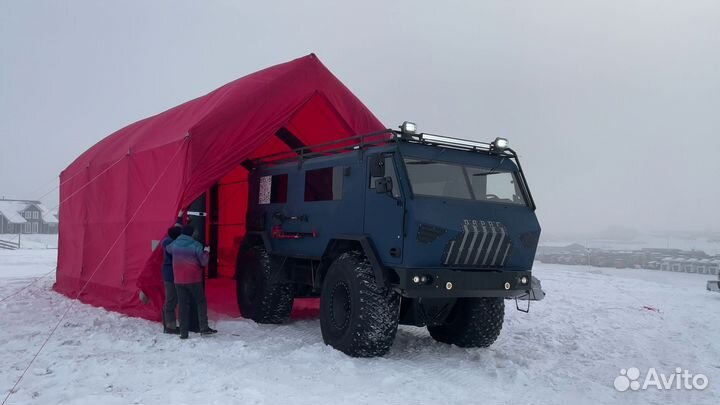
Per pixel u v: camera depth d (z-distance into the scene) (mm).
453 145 7535
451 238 6656
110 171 11039
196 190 8812
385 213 6918
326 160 8328
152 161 9648
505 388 5930
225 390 5461
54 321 9117
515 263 7242
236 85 9695
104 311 9969
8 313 9906
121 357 6758
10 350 7094
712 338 9258
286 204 9219
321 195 8344
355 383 5859
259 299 9289
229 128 9148
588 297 14188
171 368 6234
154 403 5047
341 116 10766
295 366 6457
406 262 6508
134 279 9453
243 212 12062
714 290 16125
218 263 12883
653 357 7750
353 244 7613
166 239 8242
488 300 7715
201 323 8117
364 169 7445
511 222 7230
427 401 5336
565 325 10078
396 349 7645
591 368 7066
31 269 21922
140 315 9305
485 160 7609
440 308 7566
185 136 8812
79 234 12078
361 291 6832
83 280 11547
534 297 7562
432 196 6875
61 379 5793
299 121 11250
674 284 21141
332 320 7375
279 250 9273
